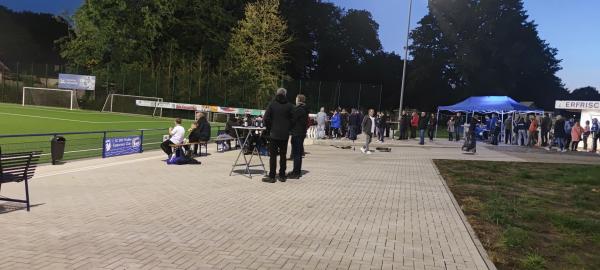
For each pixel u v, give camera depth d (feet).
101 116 142.51
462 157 68.64
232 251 19.45
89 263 17.46
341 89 156.66
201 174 41.16
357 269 17.69
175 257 18.45
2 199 26.20
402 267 18.10
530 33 233.96
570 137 94.43
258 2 183.21
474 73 234.17
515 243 21.75
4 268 16.71
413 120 108.17
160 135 72.54
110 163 47.06
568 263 19.57
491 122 103.76
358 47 273.33
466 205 30.96
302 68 238.89
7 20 286.05
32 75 193.57
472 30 240.53
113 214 25.46
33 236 20.92
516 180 44.32
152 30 181.16
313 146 79.97
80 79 175.42
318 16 243.60
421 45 251.60
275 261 18.31
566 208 31.35
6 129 84.94
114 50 185.57
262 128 41.27
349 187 36.60
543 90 243.19
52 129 89.30
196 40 195.00
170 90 172.45
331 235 22.40
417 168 51.72
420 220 26.04
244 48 179.11
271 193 32.91
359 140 94.17
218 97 169.58
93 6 183.83
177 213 26.05
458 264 18.65
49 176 38.06
